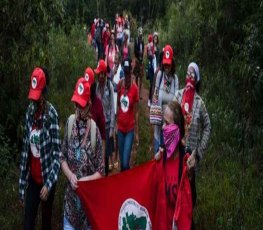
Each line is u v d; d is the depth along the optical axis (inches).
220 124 433.1
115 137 362.6
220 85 516.7
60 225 267.7
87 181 212.2
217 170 366.6
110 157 371.9
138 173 222.8
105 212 217.8
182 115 223.1
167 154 220.7
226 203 302.8
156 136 319.6
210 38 588.1
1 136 341.1
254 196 317.1
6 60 363.6
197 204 301.9
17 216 269.7
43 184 224.8
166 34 872.3
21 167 226.1
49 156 220.5
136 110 346.9
